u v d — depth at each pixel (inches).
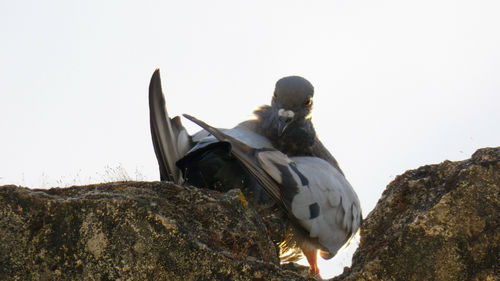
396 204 409.1
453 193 374.3
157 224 375.2
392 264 370.3
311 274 469.7
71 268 374.0
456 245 367.2
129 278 370.9
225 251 395.9
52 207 378.0
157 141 530.6
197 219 414.0
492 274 359.9
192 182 542.9
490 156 390.9
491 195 371.6
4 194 379.2
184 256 372.8
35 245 375.2
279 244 544.1
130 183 433.1
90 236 375.2
